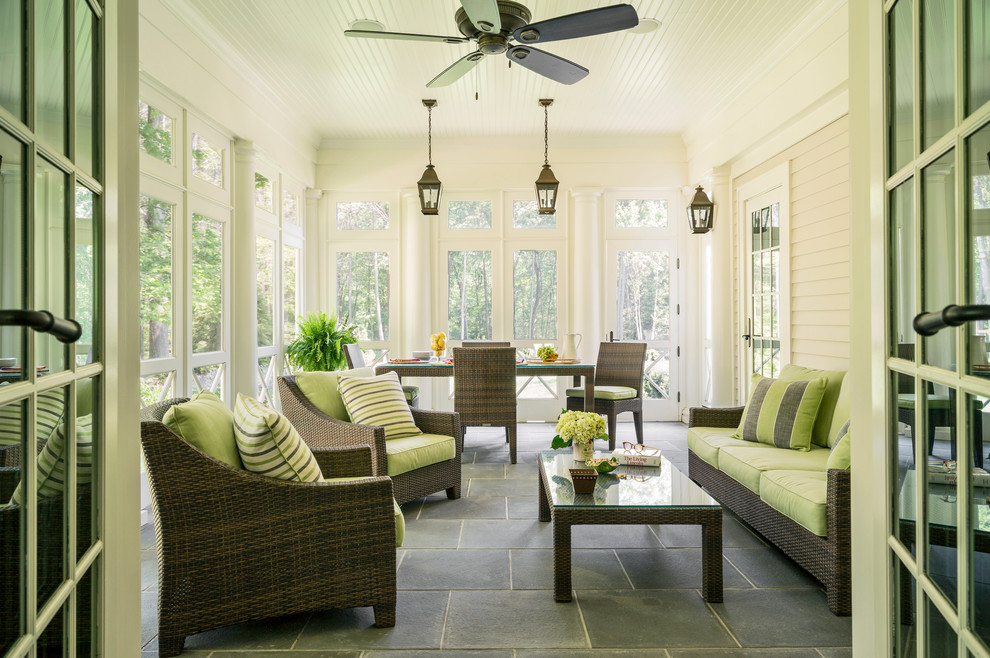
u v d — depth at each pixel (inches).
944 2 35.1
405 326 278.7
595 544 129.7
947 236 35.1
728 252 241.8
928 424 38.3
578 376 231.1
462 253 283.3
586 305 277.0
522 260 283.0
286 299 254.2
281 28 168.7
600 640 89.5
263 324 227.5
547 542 130.4
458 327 283.1
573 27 119.2
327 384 162.9
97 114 42.1
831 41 157.9
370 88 214.7
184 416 89.1
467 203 283.0
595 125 260.2
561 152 278.4
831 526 98.0
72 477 37.2
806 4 157.8
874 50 47.8
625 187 279.1
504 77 204.2
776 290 207.0
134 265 49.8
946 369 35.6
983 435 30.6
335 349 247.1
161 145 158.7
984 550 30.6
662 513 101.8
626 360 237.0
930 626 38.2
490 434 257.6
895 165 44.6
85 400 39.8
